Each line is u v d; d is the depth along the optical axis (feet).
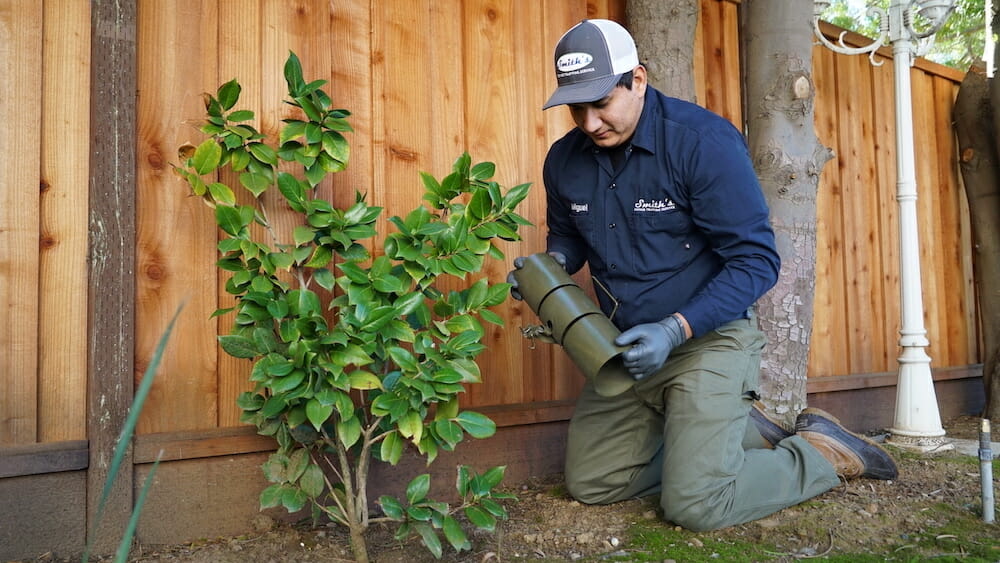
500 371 9.70
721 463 7.59
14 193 6.88
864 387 13.94
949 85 16.57
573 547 7.34
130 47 7.29
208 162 6.91
